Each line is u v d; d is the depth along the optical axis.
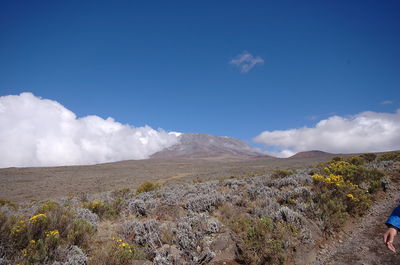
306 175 14.07
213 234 6.89
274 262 5.54
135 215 9.77
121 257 5.35
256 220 7.29
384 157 21.80
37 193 42.06
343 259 5.73
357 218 8.20
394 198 9.84
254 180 15.65
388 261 5.45
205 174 59.56
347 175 11.89
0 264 4.73
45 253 5.11
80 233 6.30
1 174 86.88
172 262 5.51
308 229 6.78
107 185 51.25
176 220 8.34
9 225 5.84
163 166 124.88
